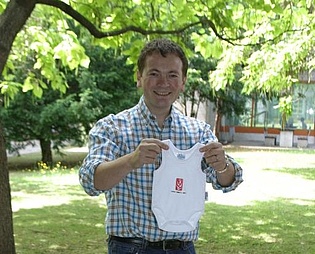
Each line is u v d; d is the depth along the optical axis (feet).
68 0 19.25
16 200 31.12
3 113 46.85
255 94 73.26
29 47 22.85
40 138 51.19
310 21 25.91
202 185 8.34
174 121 8.61
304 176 44.29
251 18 20.88
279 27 22.86
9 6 14.62
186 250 8.54
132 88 51.19
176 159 8.19
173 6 19.38
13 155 60.64
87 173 7.83
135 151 7.61
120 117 8.51
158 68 8.15
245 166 50.98
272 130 86.63
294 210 29.17
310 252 20.31
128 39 19.70
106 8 19.17
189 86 64.64
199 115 82.53
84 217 26.25
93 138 8.32
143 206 8.23
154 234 8.23
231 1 19.86
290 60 34.14
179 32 18.78
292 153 67.62
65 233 22.68
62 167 52.19
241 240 22.06
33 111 48.19
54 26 21.93
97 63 49.78
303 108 82.74
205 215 27.35
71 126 50.62
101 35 17.22
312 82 59.47
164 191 8.16
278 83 35.47
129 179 8.23
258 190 36.45
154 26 19.97
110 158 8.11
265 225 25.08
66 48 20.94
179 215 8.21
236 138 88.89
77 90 50.01
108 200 8.43
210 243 21.50
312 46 34.30
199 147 8.24
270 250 20.54
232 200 32.30
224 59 35.09
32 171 48.75
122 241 8.32
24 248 20.10
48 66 21.95
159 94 8.21
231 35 21.20
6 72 22.65
